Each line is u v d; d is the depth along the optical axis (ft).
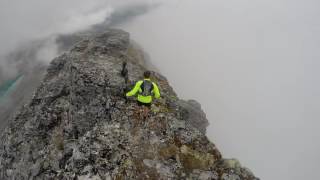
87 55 107.34
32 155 92.73
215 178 67.26
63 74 108.78
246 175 68.85
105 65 97.35
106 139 68.28
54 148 88.53
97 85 88.07
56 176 67.51
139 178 63.41
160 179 64.39
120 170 63.62
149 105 69.05
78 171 65.16
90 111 85.56
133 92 66.64
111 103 80.84
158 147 69.46
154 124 73.05
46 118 97.91
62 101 99.45
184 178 65.92
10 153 101.40
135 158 66.18
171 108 86.69
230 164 70.49
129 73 93.91
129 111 74.69
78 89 90.33
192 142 73.20
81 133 85.56
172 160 68.39
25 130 100.73
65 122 91.86
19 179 92.94
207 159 71.10
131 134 69.97
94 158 65.77
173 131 73.61
